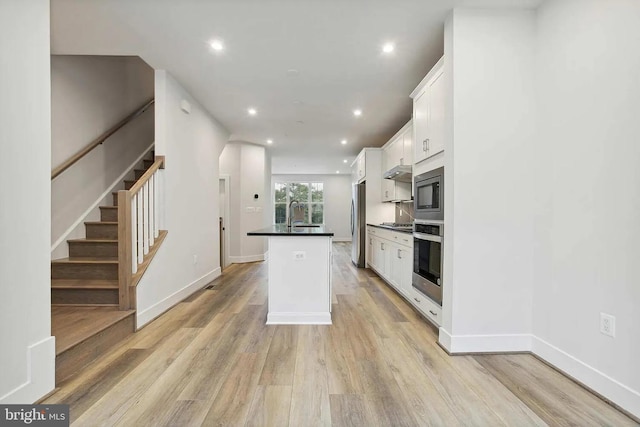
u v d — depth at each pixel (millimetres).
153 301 2990
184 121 3641
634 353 1558
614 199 1660
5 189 1497
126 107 4156
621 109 1624
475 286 2242
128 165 4227
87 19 2318
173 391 1759
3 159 1488
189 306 3426
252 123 4973
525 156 2232
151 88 4684
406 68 3107
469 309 2248
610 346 1672
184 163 3660
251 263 6391
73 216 3324
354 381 1875
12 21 1529
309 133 5617
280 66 3066
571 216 1921
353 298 3803
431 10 2230
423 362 2119
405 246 3570
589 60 1800
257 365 2070
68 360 1921
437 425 1483
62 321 2350
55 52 2801
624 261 1610
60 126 3139
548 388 1804
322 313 2898
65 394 1720
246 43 2658
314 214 11438
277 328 2766
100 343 2201
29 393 1595
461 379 1897
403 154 4535
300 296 2906
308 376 1931
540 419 1526
